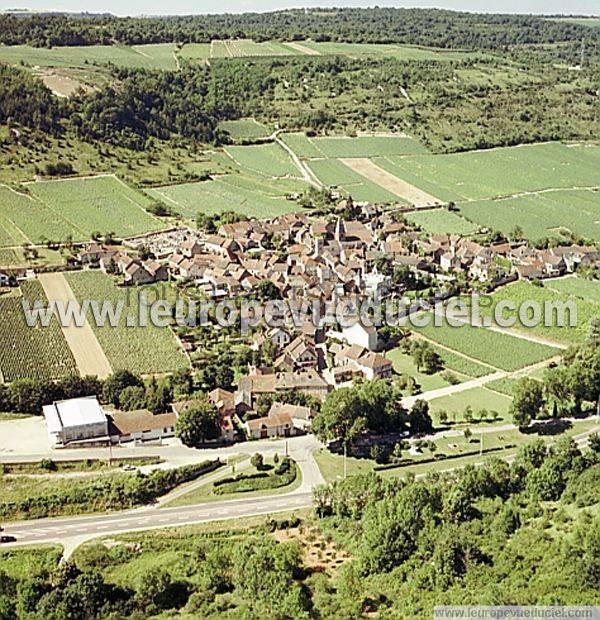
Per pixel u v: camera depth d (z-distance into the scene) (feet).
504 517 420.36
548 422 611.06
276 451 572.51
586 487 451.94
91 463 548.31
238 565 409.28
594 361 635.66
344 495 480.23
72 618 385.70
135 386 630.33
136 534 472.85
